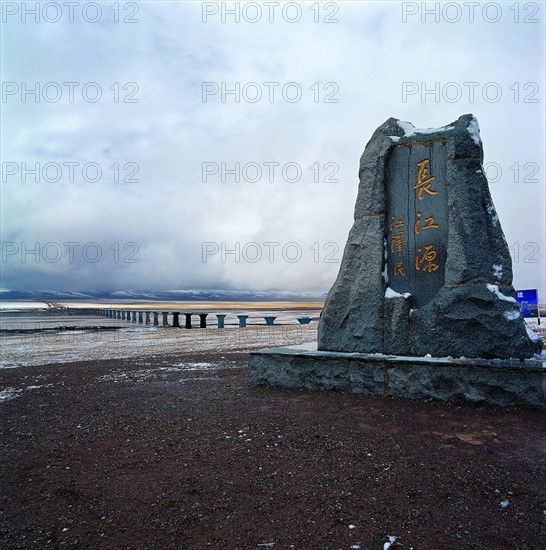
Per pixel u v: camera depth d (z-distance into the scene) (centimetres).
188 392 754
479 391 616
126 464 448
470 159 716
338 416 589
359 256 794
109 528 330
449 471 417
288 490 385
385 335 747
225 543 310
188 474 419
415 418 575
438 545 304
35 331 2666
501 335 661
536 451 459
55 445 512
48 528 331
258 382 789
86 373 1003
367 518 339
